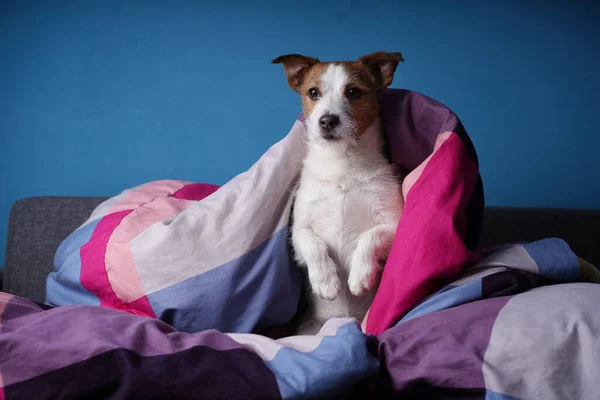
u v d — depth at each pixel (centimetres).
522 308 103
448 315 107
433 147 150
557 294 106
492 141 240
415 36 243
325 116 160
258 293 146
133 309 146
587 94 235
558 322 96
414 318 113
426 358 100
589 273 138
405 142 156
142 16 250
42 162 256
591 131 236
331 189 162
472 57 240
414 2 242
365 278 149
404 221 133
